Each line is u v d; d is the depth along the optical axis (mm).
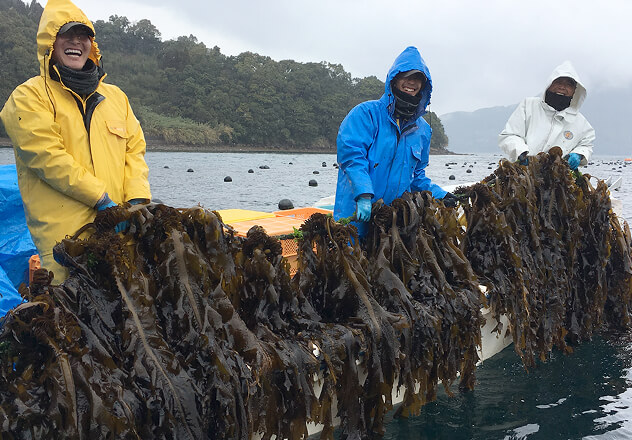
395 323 4051
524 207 5848
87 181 3393
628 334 6707
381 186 4949
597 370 5641
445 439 4250
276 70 162375
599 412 4762
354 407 3887
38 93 3391
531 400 4926
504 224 5441
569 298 6406
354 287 4070
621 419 4641
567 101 6859
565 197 6211
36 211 3545
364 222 4840
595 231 6613
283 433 3459
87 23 3461
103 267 3115
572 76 6641
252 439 3471
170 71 151750
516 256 5379
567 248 6266
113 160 3719
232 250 3670
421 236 4648
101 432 2662
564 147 6891
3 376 2693
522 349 5965
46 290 2941
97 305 3062
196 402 3023
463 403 4801
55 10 3391
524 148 6539
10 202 5941
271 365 3367
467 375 4941
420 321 4297
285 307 3799
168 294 3225
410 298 4332
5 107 3438
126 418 2736
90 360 2805
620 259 6805
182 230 3367
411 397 4285
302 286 4129
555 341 5980
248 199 23266
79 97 3559
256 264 3701
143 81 148625
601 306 6586
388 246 4531
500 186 5980
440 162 93000
